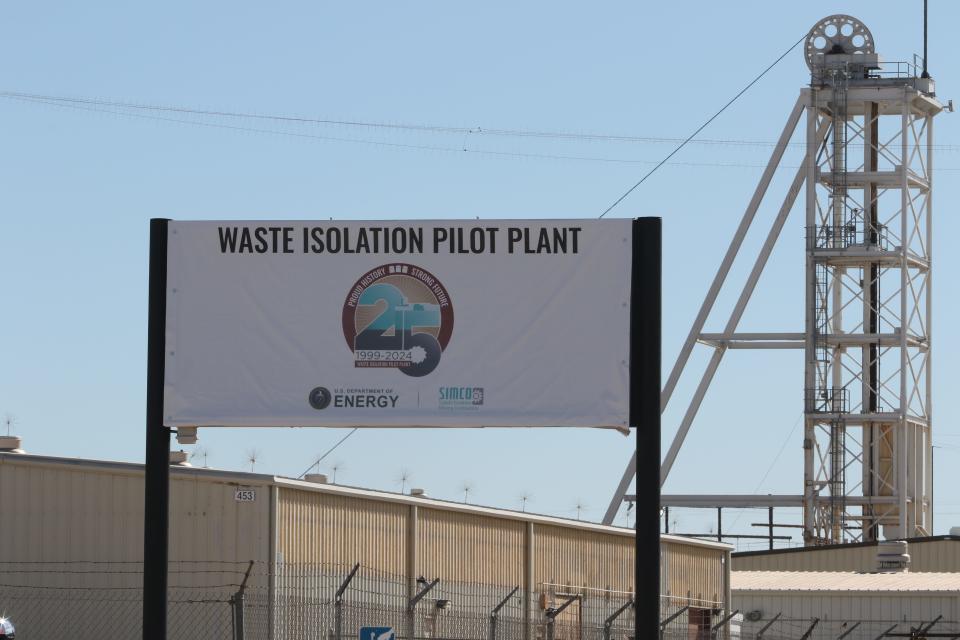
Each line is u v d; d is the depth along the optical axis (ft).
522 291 73.46
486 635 136.67
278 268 74.23
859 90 238.48
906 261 237.25
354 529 124.98
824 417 239.30
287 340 73.97
